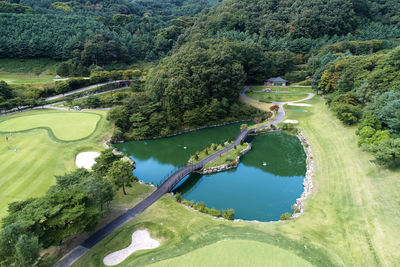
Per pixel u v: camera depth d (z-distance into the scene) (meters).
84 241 26.14
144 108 66.31
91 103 79.31
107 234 27.25
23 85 87.19
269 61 109.75
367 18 151.88
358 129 46.38
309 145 53.91
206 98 74.50
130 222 29.42
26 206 23.02
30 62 117.06
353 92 60.53
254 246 24.38
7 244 18.39
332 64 79.00
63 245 25.48
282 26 133.12
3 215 28.75
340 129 54.84
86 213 23.69
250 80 108.19
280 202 37.00
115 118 64.00
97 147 52.59
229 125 75.00
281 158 51.75
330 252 24.03
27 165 41.03
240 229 27.69
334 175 38.84
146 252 24.36
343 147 46.84
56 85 89.31
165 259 23.06
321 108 73.31
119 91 100.25
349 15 137.62
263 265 21.92
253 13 144.75
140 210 31.97
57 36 125.31
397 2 154.50
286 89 97.69
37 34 122.25
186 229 27.88
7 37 114.50
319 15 133.12
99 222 29.44
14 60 115.06
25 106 78.88
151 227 28.42
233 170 47.28
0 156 43.69
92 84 102.38
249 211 34.91
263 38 126.69
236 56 93.19
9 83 88.56
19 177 37.53
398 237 24.02
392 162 34.50
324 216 29.88
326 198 33.59
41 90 86.31
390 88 50.16
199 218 30.25
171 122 67.50
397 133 39.25
